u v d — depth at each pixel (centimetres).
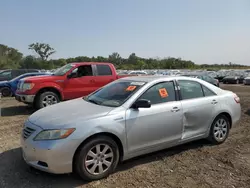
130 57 9244
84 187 334
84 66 909
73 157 334
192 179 358
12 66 7431
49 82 838
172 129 426
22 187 333
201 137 478
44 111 404
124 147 374
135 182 348
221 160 426
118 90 440
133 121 379
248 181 352
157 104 416
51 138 328
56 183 344
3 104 1071
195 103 460
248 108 941
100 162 353
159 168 393
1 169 389
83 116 354
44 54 8069
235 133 593
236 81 3319
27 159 351
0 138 552
